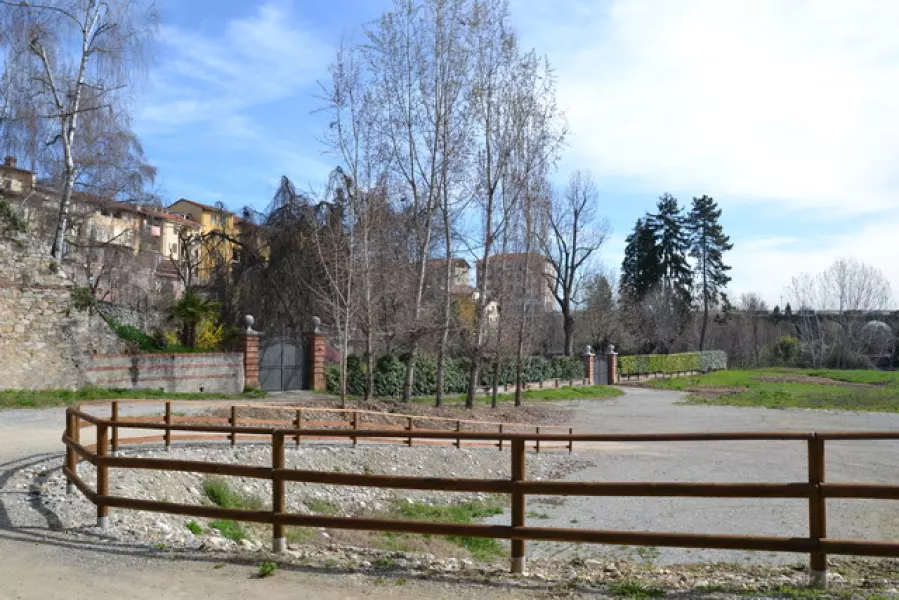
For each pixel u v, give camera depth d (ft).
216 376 89.71
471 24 84.07
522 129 88.89
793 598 17.75
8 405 63.87
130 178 115.85
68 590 18.19
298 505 44.34
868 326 245.86
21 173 129.90
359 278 80.53
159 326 105.91
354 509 46.14
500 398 117.91
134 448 45.52
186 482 40.96
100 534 23.82
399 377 104.47
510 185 91.04
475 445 65.82
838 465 60.08
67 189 88.84
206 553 21.76
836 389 149.18
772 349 258.78
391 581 19.19
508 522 43.24
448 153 86.48
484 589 18.60
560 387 150.71
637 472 59.72
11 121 96.53
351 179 81.10
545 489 19.27
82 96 97.04
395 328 88.53
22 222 76.74
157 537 24.36
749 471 59.21
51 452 41.83
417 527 20.15
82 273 135.44
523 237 97.66
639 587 18.78
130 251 140.87
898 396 126.31
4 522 25.36
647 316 227.20
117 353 82.38
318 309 112.06
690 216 266.77
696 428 89.25
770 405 117.70
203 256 136.56
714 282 265.13
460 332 95.61
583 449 71.92
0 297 72.08
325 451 53.67
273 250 118.01
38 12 85.46
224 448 48.55
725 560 32.99
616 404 122.52
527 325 102.53
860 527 38.17
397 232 94.68
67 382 76.23
